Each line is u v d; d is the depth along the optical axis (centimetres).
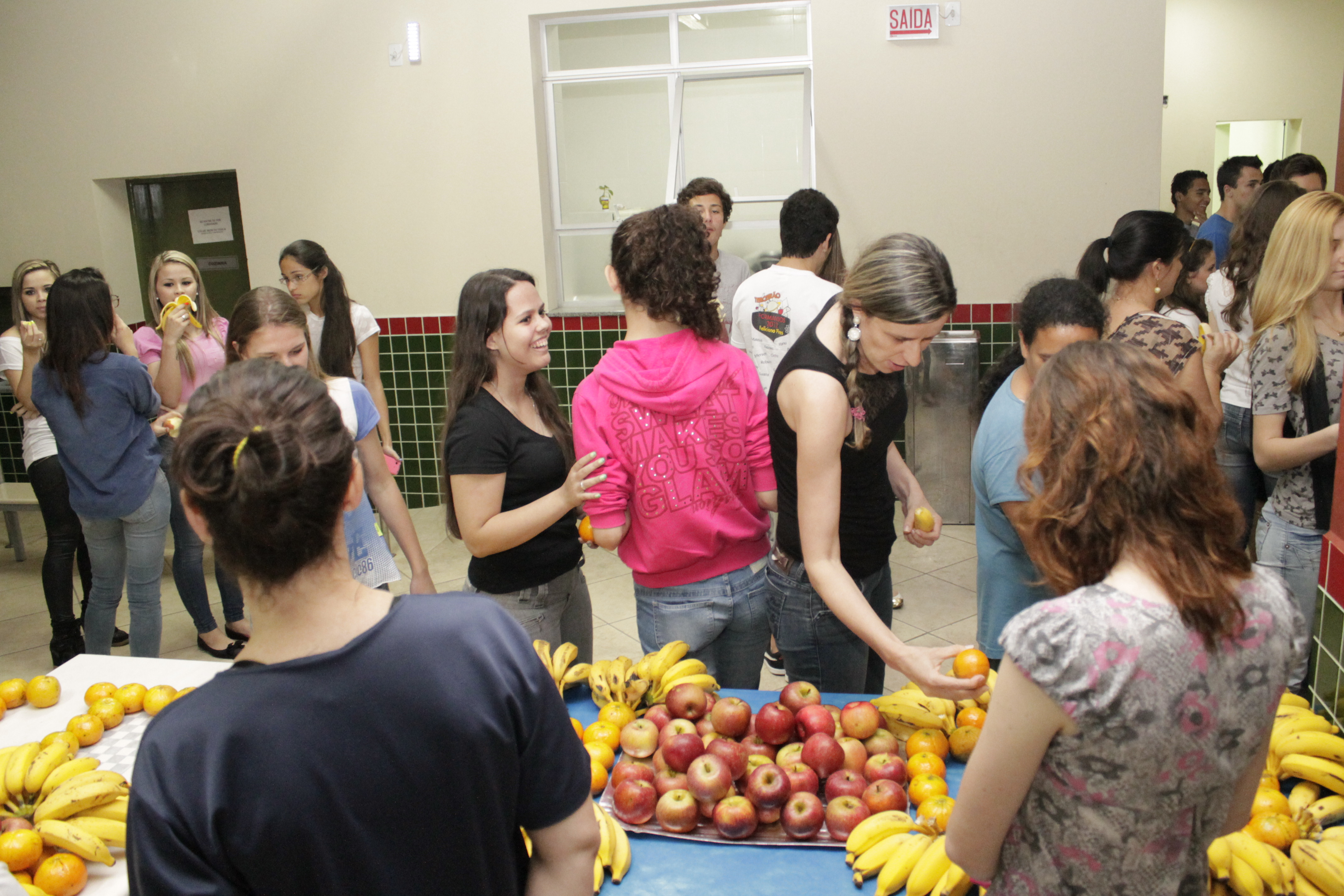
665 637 194
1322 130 720
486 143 510
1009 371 218
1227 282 340
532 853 94
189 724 75
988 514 175
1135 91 452
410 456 555
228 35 520
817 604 184
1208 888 106
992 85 462
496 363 198
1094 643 82
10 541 496
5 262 568
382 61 510
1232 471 271
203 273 578
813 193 303
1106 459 85
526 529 189
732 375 182
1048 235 471
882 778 144
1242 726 85
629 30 507
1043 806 91
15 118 549
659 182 523
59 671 196
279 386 81
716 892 129
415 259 530
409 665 80
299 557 78
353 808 77
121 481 289
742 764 144
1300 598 210
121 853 141
